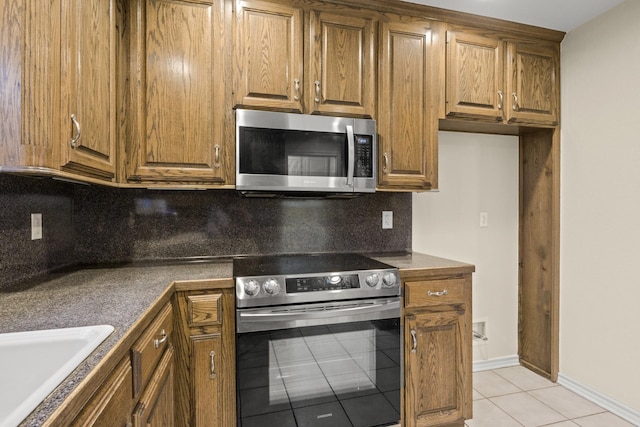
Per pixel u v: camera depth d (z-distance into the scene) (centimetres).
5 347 77
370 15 188
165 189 183
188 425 142
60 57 105
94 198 185
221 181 169
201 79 165
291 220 213
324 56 181
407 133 194
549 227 240
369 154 184
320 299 153
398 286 166
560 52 230
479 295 258
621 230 197
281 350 149
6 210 127
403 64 193
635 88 190
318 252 217
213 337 145
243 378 145
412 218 238
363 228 225
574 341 225
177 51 162
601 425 189
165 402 119
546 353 244
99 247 185
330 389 156
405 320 170
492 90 211
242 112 166
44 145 100
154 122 160
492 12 202
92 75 125
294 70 177
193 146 165
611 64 201
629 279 193
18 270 135
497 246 261
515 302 262
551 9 200
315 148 176
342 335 157
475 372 254
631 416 191
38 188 148
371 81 188
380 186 190
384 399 165
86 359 69
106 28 138
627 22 193
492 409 205
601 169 207
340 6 184
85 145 119
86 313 98
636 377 189
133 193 190
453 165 250
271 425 148
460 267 178
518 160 264
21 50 96
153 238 192
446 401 177
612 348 202
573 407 207
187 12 164
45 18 100
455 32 203
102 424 70
